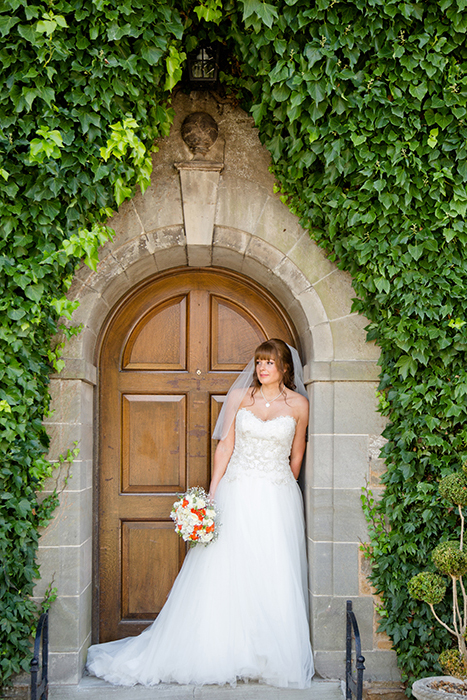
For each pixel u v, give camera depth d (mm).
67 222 3059
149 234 3430
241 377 3611
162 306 3916
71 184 2994
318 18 2896
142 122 3160
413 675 3168
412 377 3254
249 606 3197
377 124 3008
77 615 3199
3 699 3041
